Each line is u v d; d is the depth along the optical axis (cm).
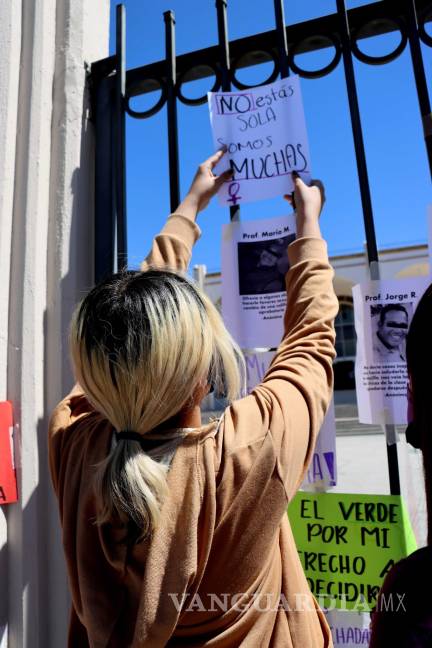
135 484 76
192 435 85
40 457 155
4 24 166
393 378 134
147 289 85
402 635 63
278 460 81
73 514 91
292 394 90
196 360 82
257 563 79
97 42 180
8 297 160
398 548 130
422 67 134
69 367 159
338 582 134
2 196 158
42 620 152
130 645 78
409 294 135
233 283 150
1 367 156
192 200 140
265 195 142
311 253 115
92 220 173
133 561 80
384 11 142
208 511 78
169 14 162
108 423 98
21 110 166
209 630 79
